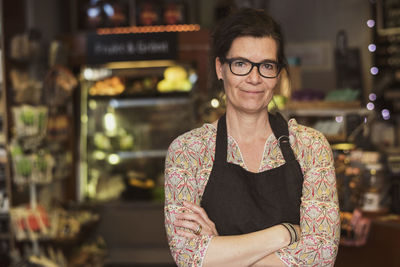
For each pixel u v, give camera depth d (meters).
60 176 4.45
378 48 5.97
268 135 1.64
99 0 5.46
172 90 5.43
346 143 3.26
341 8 6.11
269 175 1.57
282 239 1.46
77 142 5.36
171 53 5.02
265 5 6.18
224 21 1.58
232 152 1.62
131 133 5.56
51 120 4.43
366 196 3.08
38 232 3.99
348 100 3.68
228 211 1.55
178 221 1.55
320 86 6.18
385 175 3.12
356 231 2.83
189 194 1.58
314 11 6.16
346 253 2.88
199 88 5.09
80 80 5.35
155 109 5.55
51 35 5.18
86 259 4.58
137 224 5.21
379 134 4.79
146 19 5.41
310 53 6.17
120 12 5.46
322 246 1.48
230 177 1.57
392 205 3.04
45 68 4.77
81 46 5.10
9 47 4.11
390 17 5.87
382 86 5.83
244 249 1.46
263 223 1.53
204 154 1.62
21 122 3.98
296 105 3.57
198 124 5.10
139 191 5.45
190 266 1.49
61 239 4.21
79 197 5.35
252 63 1.52
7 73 4.07
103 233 5.24
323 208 1.53
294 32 6.21
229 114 1.63
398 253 2.65
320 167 1.57
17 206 4.13
